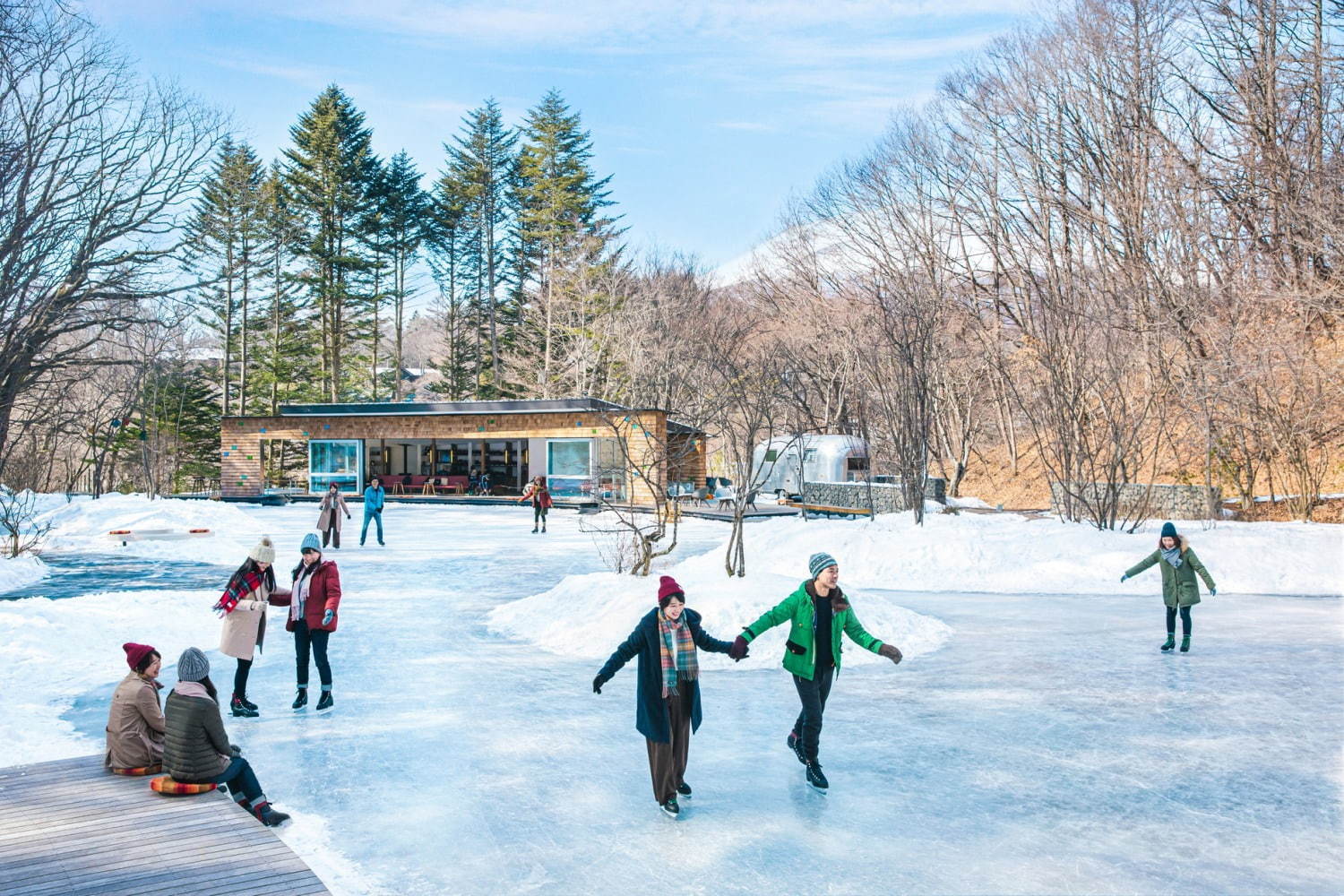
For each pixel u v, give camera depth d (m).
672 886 4.84
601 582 12.80
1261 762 6.78
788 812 5.88
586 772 6.71
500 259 67.81
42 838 5.00
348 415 41.47
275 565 18.80
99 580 16.55
